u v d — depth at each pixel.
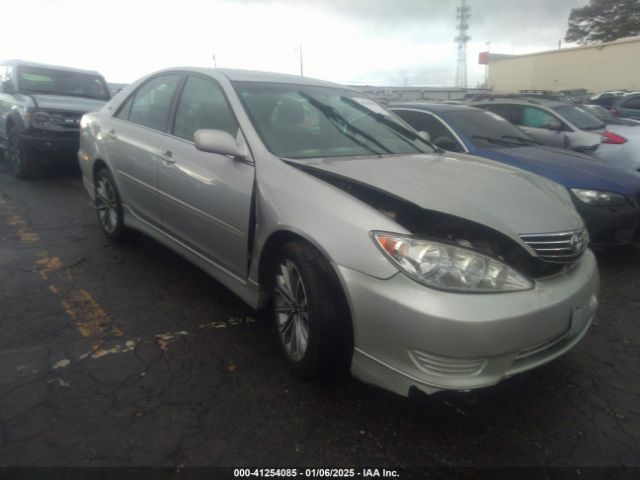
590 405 2.67
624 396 2.76
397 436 2.37
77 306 3.52
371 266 2.28
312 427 2.41
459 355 2.16
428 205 2.43
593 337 3.42
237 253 3.09
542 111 8.02
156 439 2.27
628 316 3.76
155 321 3.36
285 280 2.79
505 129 5.95
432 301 2.15
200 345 3.09
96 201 4.91
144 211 4.13
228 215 3.08
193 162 3.40
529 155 5.19
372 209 2.40
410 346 2.20
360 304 2.31
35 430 2.29
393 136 3.71
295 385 2.72
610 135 8.13
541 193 2.85
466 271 2.21
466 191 2.67
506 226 2.45
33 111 7.22
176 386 2.67
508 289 2.28
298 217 2.59
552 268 2.53
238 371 2.83
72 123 7.52
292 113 3.43
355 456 2.24
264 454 2.22
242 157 3.05
